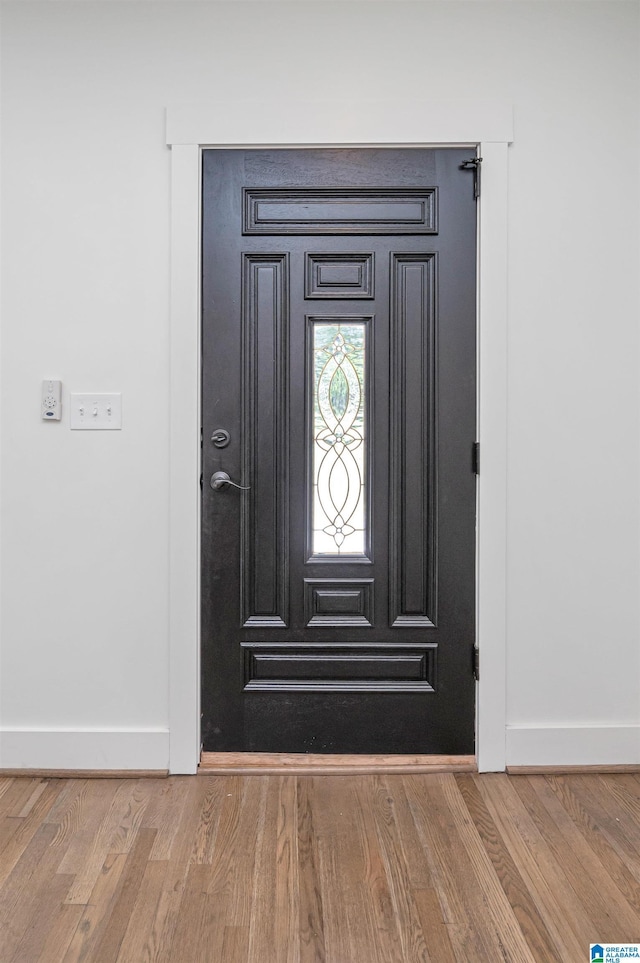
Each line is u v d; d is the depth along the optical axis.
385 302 2.16
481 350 2.12
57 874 1.62
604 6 2.09
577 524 2.14
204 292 2.14
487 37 2.09
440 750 2.19
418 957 1.37
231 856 1.69
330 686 2.19
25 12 2.08
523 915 1.49
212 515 2.16
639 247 2.12
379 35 2.09
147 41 2.09
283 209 2.15
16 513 2.12
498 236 2.11
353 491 2.20
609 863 1.67
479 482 2.13
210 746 2.19
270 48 2.09
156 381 2.12
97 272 2.10
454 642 2.18
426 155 2.14
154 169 2.10
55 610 2.13
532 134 2.11
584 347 2.12
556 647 2.15
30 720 2.13
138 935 1.43
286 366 2.16
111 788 2.04
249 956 1.37
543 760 2.14
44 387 2.10
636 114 2.10
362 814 1.89
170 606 2.12
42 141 2.09
